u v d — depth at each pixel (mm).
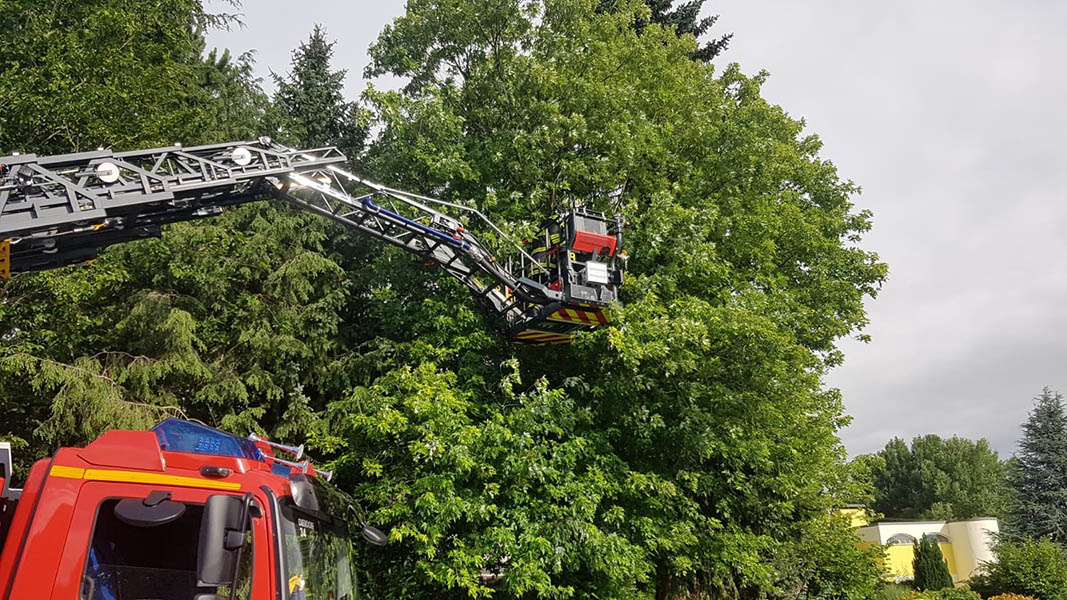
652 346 12555
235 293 16391
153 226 8477
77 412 12250
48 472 4984
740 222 16484
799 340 19047
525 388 14352
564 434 13297
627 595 13047
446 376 12805
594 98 15812
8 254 6980
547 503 11992
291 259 16562
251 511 4957
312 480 6289
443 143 15375
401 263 15195
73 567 4793
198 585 4699
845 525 19703
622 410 13766
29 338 11820
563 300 11203
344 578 6309
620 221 11742
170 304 14422
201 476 5082
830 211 21906
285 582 4898
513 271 12352
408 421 12461
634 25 25172
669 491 12781
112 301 14391
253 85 19547
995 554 32531
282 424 15391
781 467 16219
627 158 15156
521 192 15305
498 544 11734
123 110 12398
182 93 14477
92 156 7551
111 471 5027
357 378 16219
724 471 15172
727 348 14258
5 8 12414
